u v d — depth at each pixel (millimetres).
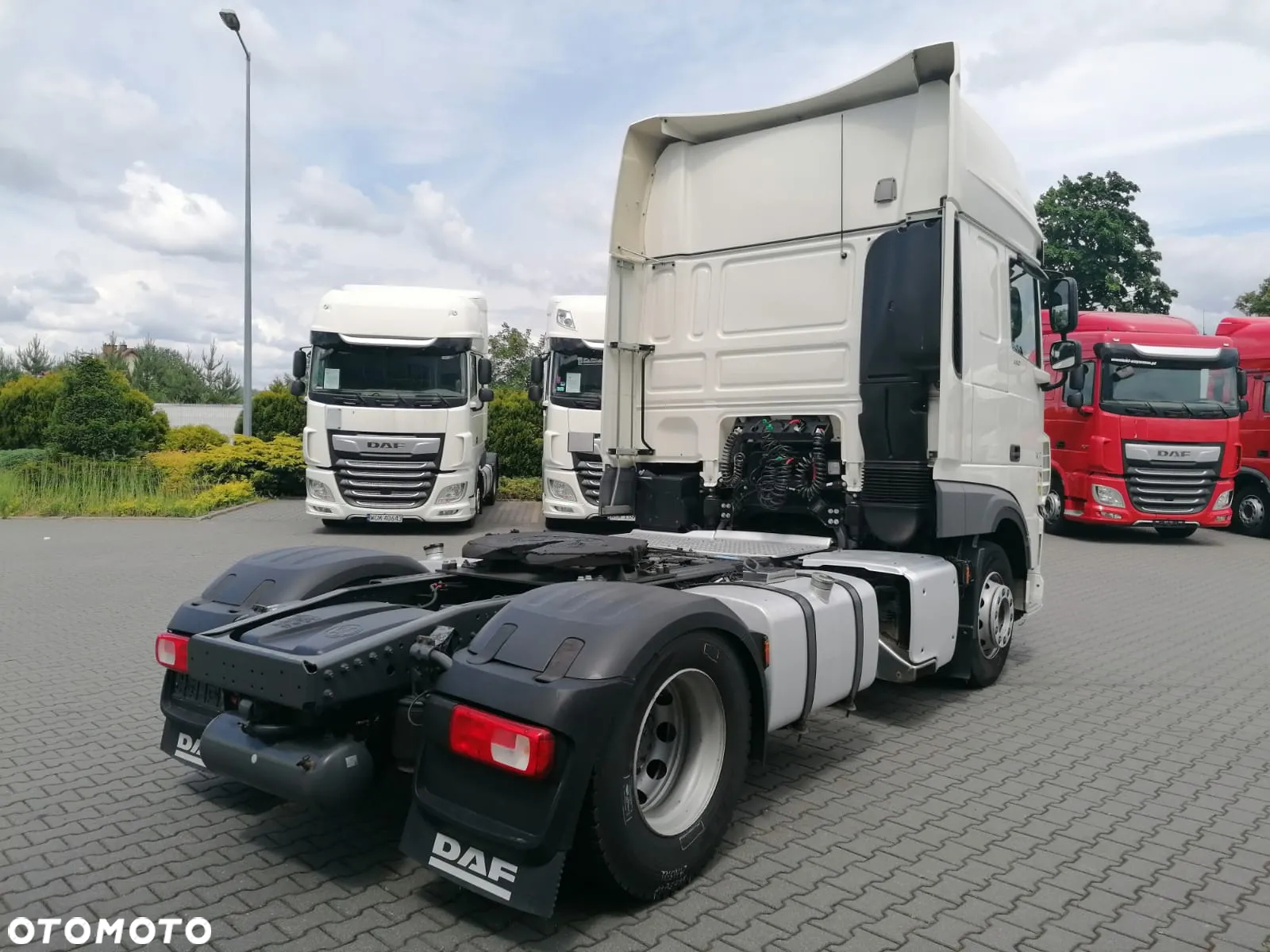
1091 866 3770
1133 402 15211
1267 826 4207
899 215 5789
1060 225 34219
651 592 3604
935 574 5566
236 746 3523
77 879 3574
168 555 12523
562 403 15422
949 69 5598
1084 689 6523
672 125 6551
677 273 6707
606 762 3117
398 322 14727
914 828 4129
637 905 3398
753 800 4434
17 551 12945
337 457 14516
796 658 4230
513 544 4539
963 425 5793
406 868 3701
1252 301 45812
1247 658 7516
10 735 5289
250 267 23594
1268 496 16484
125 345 51688
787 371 6203
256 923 3260
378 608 4012
